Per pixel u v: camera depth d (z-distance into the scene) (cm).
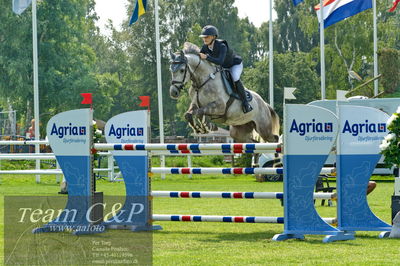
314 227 871
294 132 871
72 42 5491
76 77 5400
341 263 681
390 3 6078
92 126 938
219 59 1262
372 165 905
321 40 2414
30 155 2175
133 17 2220
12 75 4931
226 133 5334
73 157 932
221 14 6494
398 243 839
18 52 5003
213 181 2352
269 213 1212
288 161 875
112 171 2280
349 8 2420
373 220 913
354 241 861
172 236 911
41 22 5062
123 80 7212
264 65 5478
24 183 2192
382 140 896
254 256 731
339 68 5472
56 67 5378
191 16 6575
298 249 786
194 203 1425
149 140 988
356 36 5341
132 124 992
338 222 913
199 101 1279
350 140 910
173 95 1235
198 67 1256
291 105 869
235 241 859
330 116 856
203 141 5291
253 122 1391
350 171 912
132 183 980
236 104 1308
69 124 934
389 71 3650
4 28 4972
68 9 5288
